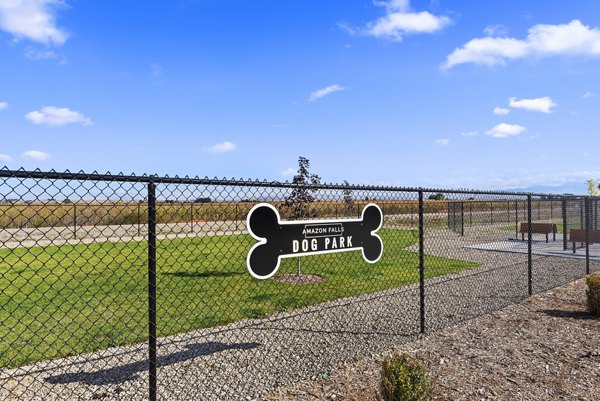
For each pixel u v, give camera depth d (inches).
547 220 1219.9
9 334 239.8
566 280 392.5
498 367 181.6
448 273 441.1
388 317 267.3
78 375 178.5
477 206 1330.0
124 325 258.2
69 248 637.9
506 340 218.8
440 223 991.6
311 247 190.9
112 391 161.6
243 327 245.1
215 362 190.5
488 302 306.3
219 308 294.2
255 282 391.5
